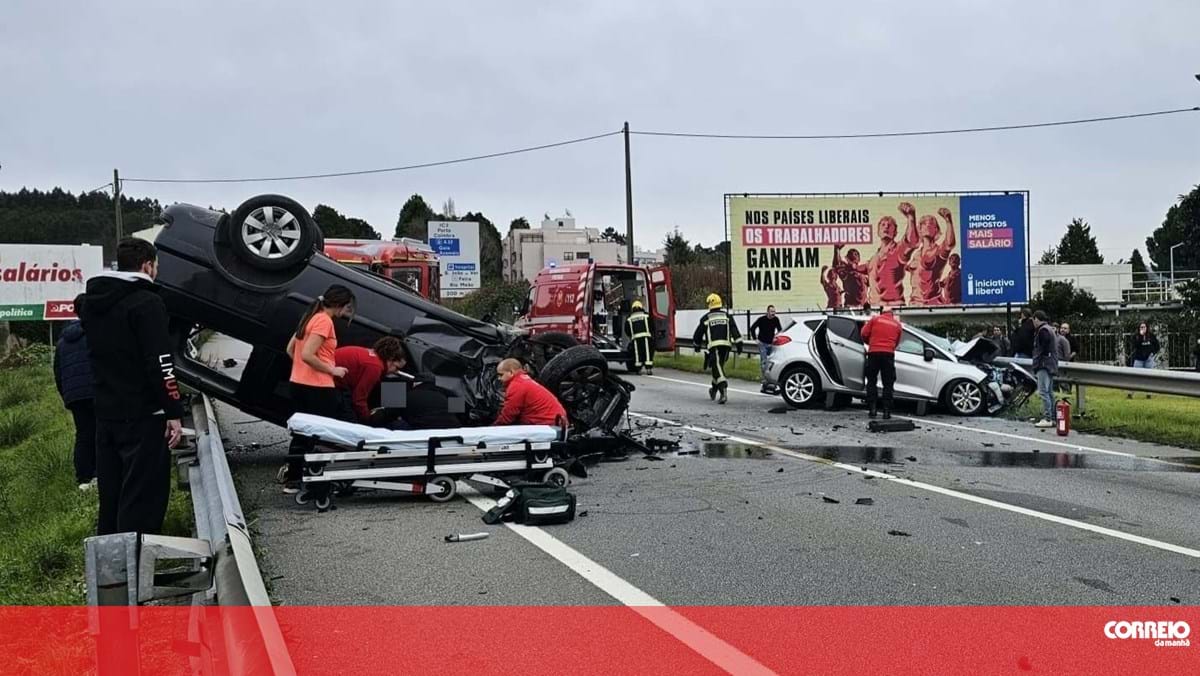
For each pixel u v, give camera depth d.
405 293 9.04
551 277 21.44
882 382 12.46
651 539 6.24
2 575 5.75
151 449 5.29
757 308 27.91
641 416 13.10
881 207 28.53
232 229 8.52
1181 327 27.23
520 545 6.08
